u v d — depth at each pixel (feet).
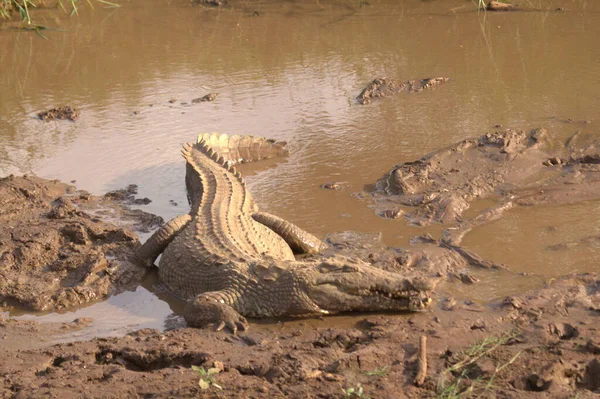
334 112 38.29
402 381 17.40
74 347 20.03
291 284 21.97
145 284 25.11
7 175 32.27
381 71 43.78
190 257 24.18
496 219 27.40
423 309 21.52
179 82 43.50
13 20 57.57
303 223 27.81
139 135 36.32
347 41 49.78
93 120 38.34
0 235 26.76
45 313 23.02
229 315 21.43
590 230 26.09
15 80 44.70
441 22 53.11
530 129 34.45
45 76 45.27
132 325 22.15
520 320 20.45
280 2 60.39
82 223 27.58
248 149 33.58
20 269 25.11
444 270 23.97
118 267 25.13
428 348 19.03
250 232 25.44
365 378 17.54
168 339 20.43
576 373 17.51
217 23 55.57
